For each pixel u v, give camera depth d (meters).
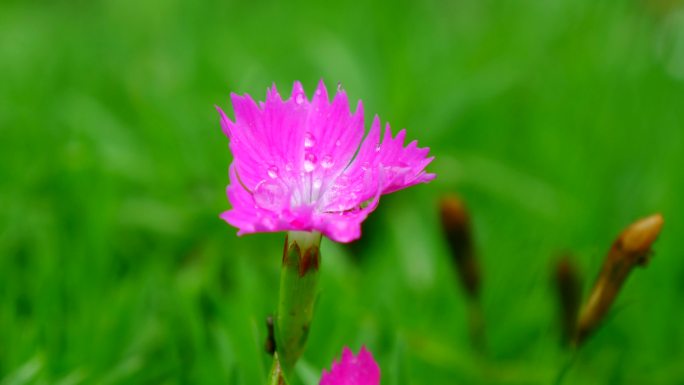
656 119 0.36
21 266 0.29
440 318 0.28
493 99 0.38
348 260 0.32
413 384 0.25
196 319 0.24
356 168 0.18
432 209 0.33
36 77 0.43
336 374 0.19
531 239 0.31
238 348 0.24
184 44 0.46
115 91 0.43
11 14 0.61
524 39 0.44
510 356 0.27
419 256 0.31
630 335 0.28
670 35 0.42
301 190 0.18
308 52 0.40
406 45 0.42
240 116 0.18
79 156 0.31
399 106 0.36
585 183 0.33
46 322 0.25
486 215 0.33
